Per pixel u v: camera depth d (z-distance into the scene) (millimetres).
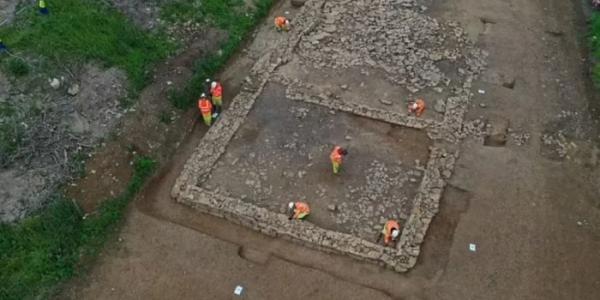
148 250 15219
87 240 15266
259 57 20984
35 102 17234
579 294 14281
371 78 19984
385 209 16125
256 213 15859
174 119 18547
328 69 20328
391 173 17000
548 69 20500
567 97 19469
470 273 14711
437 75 20094
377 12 22703
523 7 23203
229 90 19797
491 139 18125
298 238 15406
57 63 18031
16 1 19359
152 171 17156
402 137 18062
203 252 15242
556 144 17922
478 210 16078
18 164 16125
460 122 18375
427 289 14453
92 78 18234
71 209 15477
